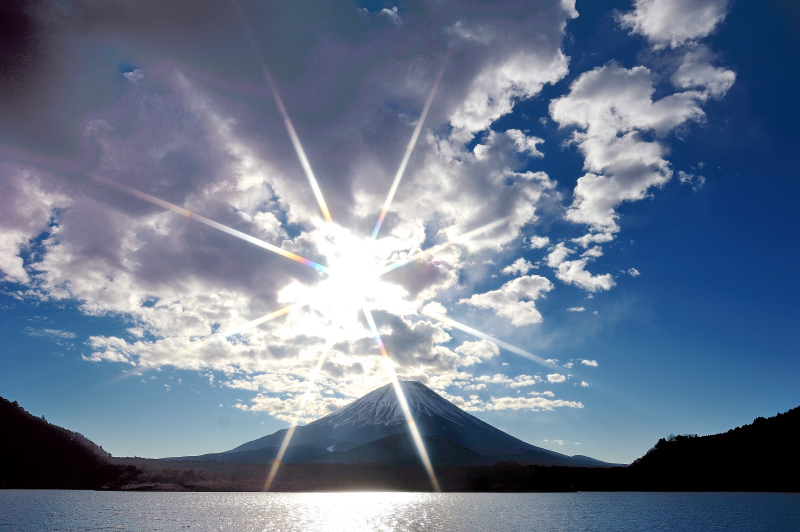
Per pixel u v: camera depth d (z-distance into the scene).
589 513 96.56
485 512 99.56
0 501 106.12
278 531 70.31
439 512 100.56
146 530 67.75
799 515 89.75
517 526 77.12
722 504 112.81
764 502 117.38
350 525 78.31
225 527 73.00
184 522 77.56
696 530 71.44
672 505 112.38
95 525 71.31
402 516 92.44
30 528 67.56
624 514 93.69
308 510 103.38
